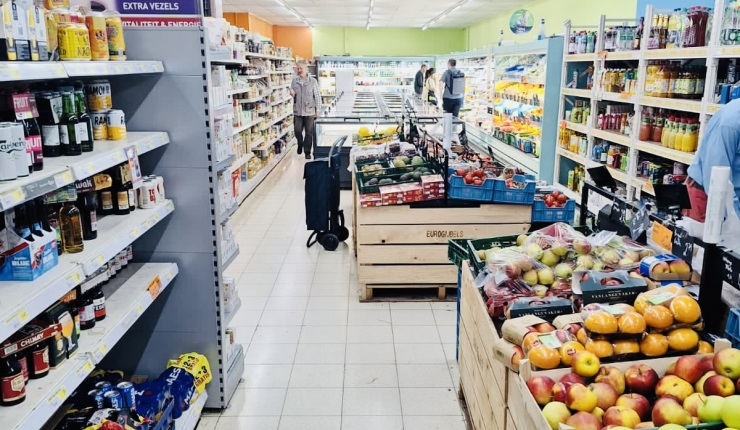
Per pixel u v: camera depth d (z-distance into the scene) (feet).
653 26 17.48
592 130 21.81
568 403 5.37
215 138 10.10
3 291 5.76
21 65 5.45
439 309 14.78
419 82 54.90
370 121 27.48
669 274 7.21
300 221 23.67
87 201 7.39
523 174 15.12
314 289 16.22
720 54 13.56
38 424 5.60
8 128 5.50
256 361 12.19
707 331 6.47
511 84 35.37
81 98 7.57
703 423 4.89
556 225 8.98
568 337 6.19
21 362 5.99
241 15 64.13
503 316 7.93
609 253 8.11
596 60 21.43
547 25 48.11
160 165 9.53
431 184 14.35
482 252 9.14
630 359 6.00
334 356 12.38
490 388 7.64
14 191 5.28
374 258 14.89
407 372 11.69
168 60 9.17
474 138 44.32
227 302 10.86
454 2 51.96
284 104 47.85
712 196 6.21
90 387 8.55
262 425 9.97
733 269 6.06
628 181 18.99
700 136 14.51
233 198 11.60
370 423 9.99
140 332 10.17
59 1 7.77
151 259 9.84
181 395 9.19
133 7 9.61
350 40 83.87
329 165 19.10
